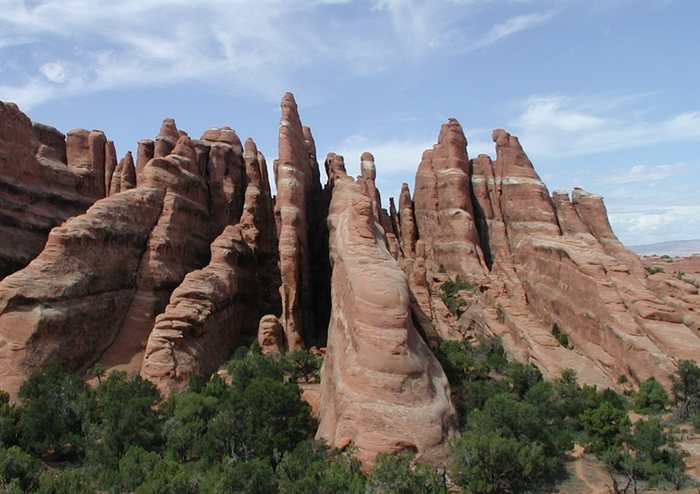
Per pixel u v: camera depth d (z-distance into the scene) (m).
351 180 70.06
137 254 59.62
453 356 53.16
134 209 60.53
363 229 50.25
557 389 50.28
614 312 56.50
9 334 47.81
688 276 96.00
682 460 35.62
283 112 74.00
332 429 37.38
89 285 53.47
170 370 49.12
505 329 64.19
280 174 67.75
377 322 40.38
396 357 38.44
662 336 53.88
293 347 58.97
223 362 56.78
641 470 34.97
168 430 38.66
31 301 49.19
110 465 34.78
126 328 56.00
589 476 35.62
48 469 35.34
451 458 34.53
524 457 31.81
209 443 36.09
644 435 37.75
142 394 44.09
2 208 61.91
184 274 63.59
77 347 50.91
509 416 37.91
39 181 69.50
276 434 36.69
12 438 38.22
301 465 32.22
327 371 45.81
